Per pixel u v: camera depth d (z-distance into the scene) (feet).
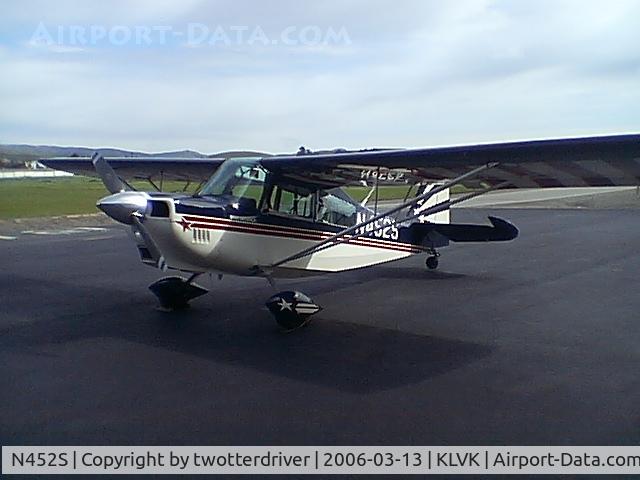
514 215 81.30
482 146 18.86
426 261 37.70
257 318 24.13
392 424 13.69
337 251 27.09
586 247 47.85
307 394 15.58
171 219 20.18
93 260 41.39
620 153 17.22
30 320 23.88
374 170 23.03
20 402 15.08
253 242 22.79
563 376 16.99
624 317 24.27
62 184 186.91
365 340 20.90
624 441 12.80
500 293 29.55
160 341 20.76
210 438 13.02
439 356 18.98
